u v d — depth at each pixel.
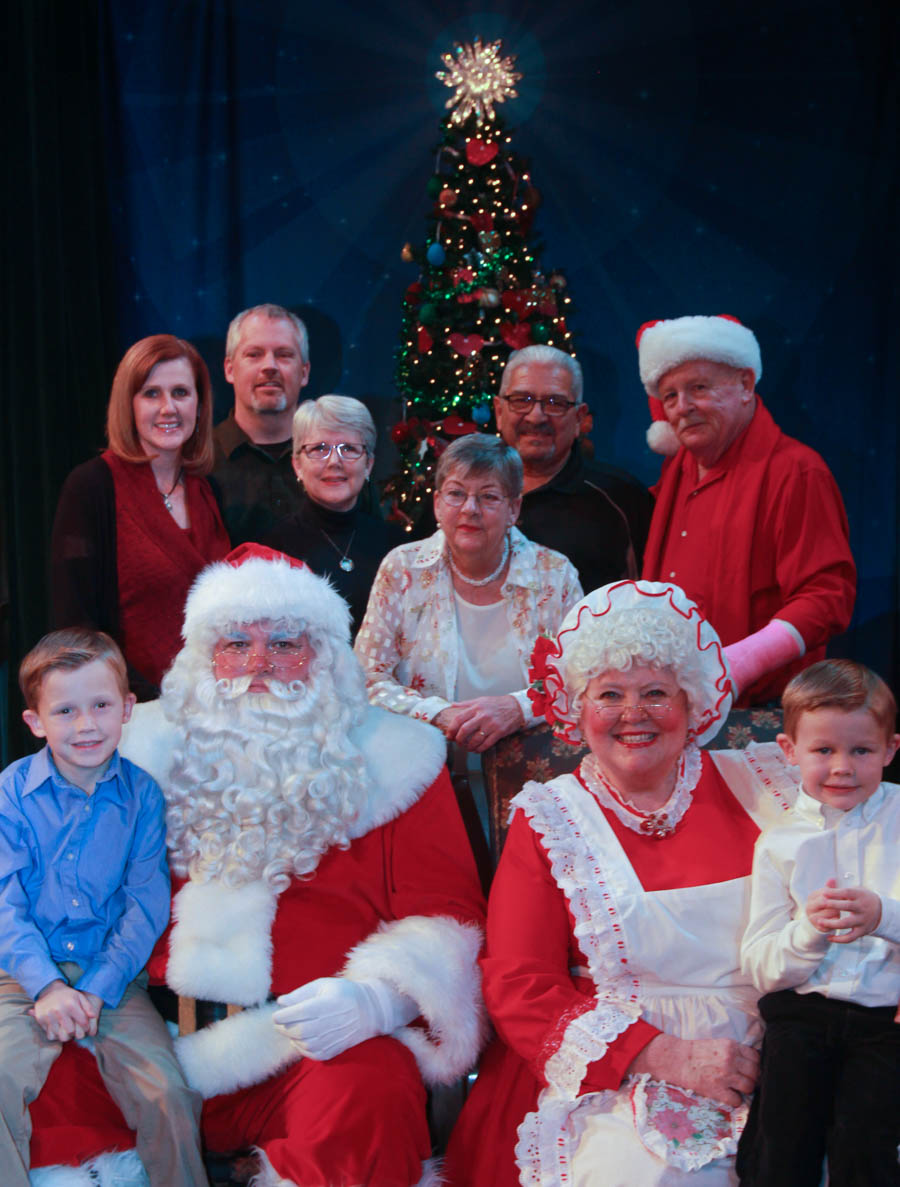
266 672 2.23
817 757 1.96
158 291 5.00
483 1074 2.07
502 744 2.41
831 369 5.20
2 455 4.32
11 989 2.03
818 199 5.18
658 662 2.00
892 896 1.88
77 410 4.52
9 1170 1.86
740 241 5.25
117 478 2.92
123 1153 1.95
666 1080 1.85
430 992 2.01
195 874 2.16
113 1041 2.00
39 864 2.13
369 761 2.26
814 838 1.95
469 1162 2.00
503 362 4.11
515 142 5.32
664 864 2.03
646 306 5.33
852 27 5.10
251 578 2.26
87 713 2.10
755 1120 1.78
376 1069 1.96
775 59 5.17
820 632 2.72
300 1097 1.95
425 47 5.27
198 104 5.02
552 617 2.73
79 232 4.59
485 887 2.34
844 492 5.19
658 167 5.28
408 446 4.18
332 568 3.20
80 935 2.10
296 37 5.19
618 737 2.04
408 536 3.38
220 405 5.12
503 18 5.27
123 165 4.89
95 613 2.86
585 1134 1.83
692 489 3.10
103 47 4.80
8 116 4.30
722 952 1.96
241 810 2.15
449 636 2.71
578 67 5.28
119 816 2.16
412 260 4.30
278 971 2.11
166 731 2.29
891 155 5.07
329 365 5.34
